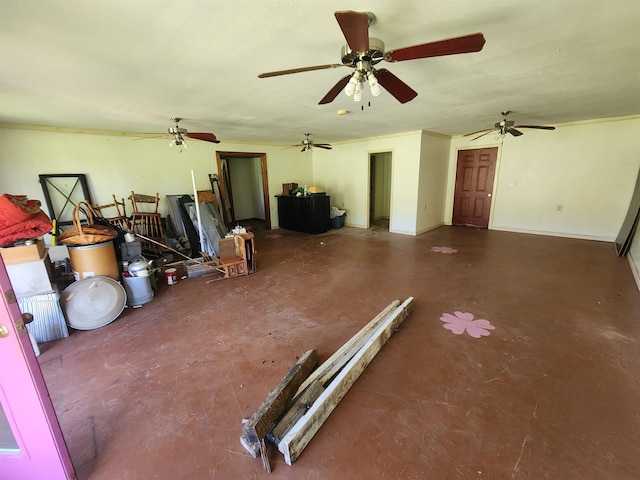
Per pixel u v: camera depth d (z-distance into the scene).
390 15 1.53
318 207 6.62
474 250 4.88
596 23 1.63
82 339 2.49
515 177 5.94
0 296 1.03
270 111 3.62
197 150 5.79
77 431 1.59
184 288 3.60
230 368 2.08
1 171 3.93
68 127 4.32
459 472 1.32
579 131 5.08
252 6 1.40
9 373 1.09
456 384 1.86
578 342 2.26
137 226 4.85
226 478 1.33
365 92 2.91
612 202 5.00
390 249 5.12
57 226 4.18
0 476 1.24
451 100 3.30
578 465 1.33
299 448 1.41
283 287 3.55
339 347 2.30
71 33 1.59
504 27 1.67
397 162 6.15
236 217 8.48
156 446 1.50
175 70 2.18
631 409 1.63
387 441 1.48
